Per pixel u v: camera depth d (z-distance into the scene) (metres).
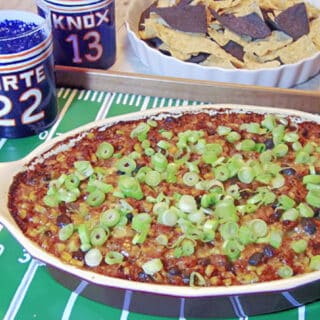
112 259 0.40
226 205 0.42
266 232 0.41
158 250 0.40
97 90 0.62
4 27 0.57
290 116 0.49
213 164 0.46
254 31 0.64
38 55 0.53
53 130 0.58
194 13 0.66
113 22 0.65
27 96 0.54
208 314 0.40
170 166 0.45
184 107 0.50
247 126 0.49
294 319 0.41
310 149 0.47
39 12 0.61
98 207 0.43
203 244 0.40
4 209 0.42
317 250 0.40
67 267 0.39
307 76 0.64
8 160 0.55
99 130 0.49
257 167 0.45
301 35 0.65
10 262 0.45
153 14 0.68
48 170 0.46
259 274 0.39
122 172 0.46
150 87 0.61
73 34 0.62
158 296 0.38
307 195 0.43
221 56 0.63
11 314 0.42
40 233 0.42
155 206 0.43
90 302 0.42
